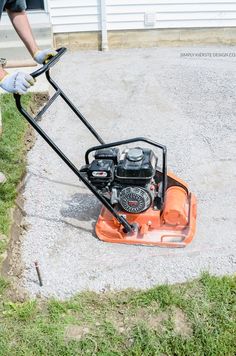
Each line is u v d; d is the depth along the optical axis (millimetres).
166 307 2383
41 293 2518
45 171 3539
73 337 2266
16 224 2977
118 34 6008
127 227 2719
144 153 2691
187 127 4055
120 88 4824
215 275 2574
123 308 2404
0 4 2479
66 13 5805
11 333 2287
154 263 2660
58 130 4105
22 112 2484
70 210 3129
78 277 2598
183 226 2768
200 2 5805
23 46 5352
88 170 2670
